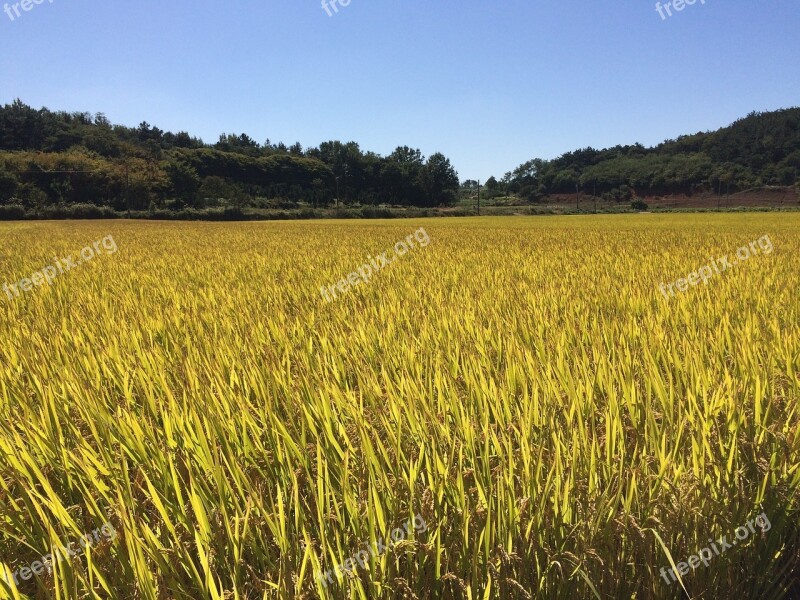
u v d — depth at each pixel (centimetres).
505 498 218
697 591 221
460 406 310
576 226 3803
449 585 202
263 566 209
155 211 7550
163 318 611
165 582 196
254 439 288
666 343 425
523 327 495
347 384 377
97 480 247
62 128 12081
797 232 2409
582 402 319
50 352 469
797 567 238
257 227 4456
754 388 323
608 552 214
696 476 241
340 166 13350
